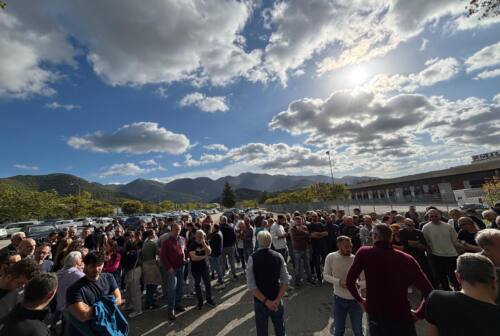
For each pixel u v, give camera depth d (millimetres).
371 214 9156
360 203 37344
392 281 2576
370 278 2689
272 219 8898
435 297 1847
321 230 7262
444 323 1721
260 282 3395
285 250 7684
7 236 28016
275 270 3434
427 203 31344
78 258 3893
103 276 3094
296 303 5684
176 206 89312
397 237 6047
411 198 34125
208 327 4793
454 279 5109
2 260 3303
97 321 2600
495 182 16812
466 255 1839
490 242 2594
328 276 3754
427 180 43094
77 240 5988
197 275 5805
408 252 5703
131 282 5859
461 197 27406
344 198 43562
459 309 1685
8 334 1968
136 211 65500
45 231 19281
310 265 7633
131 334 4672
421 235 5566
